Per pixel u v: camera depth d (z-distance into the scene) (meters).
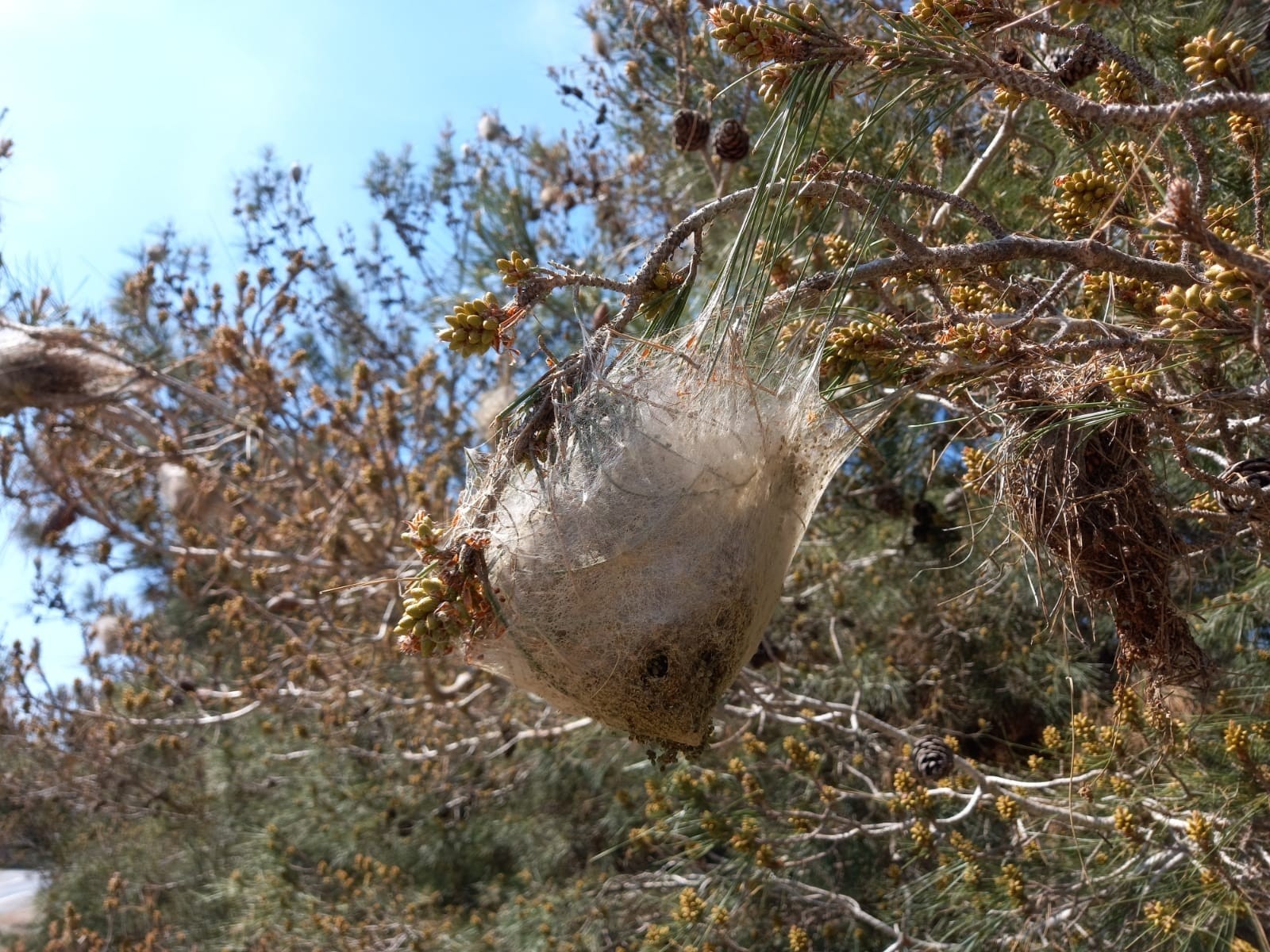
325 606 5.49
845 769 4.74
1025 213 3.01
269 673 5.43
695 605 1.57
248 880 6.16
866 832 3.55
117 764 6.96
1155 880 2.88
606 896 4.98
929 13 1.51
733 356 1.58
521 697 5.53
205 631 8.45
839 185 1.53
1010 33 1.67
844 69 1.56
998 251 1.60
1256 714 2.84
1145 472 1.89
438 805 6.36
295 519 5.38
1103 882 3.04
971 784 3.61
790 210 1.64
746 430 1.65
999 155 3.26
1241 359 2.46
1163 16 3.04
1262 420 1.86
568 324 6.41
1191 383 2.18
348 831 6.09
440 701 5.27
